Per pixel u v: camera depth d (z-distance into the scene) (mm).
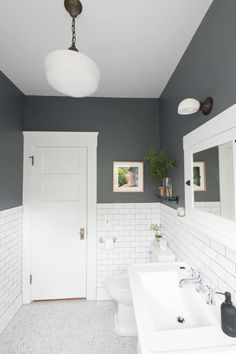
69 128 2592
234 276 1045
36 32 1534
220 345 817
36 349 1758
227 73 1111
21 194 2467
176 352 777
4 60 1869
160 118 2621
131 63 1924
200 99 1448
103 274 2539
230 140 1049
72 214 2561
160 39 1611
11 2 1280
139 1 1276
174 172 2045
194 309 1171
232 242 1039
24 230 2473
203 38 1400
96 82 1157
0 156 1999
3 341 1844
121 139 2633
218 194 1188
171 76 2145
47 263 2510
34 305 2387
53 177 2561
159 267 1584
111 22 1437
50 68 1038
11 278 2184
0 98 2004
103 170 2594
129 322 1934
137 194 2604
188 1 1274
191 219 1577
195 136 1487
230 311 872
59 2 1283
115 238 2562
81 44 1659
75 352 1729
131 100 2660
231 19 1066
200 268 1432
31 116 2557
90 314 2217
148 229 2594
